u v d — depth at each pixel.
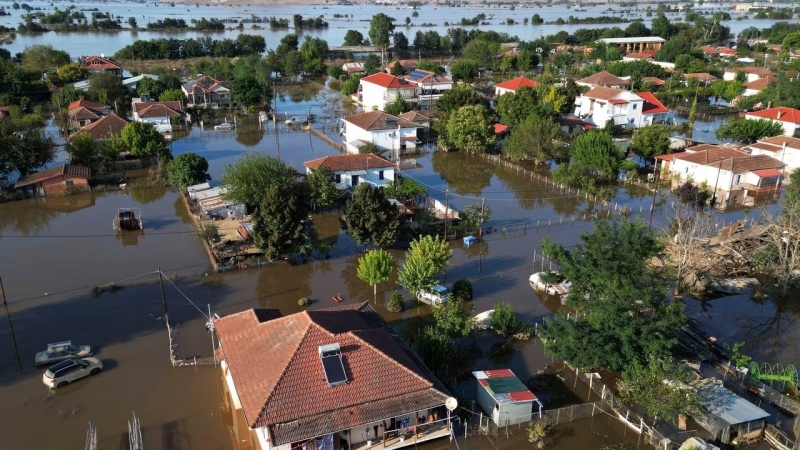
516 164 86.56
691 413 32.94
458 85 112.12
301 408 28.97
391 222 53.56
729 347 41.00
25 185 69.06
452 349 39.53
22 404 34.47
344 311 36.59
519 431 33.38
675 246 52.03
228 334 35.34
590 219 65.94
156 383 36.75
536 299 48.25
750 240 55.41
